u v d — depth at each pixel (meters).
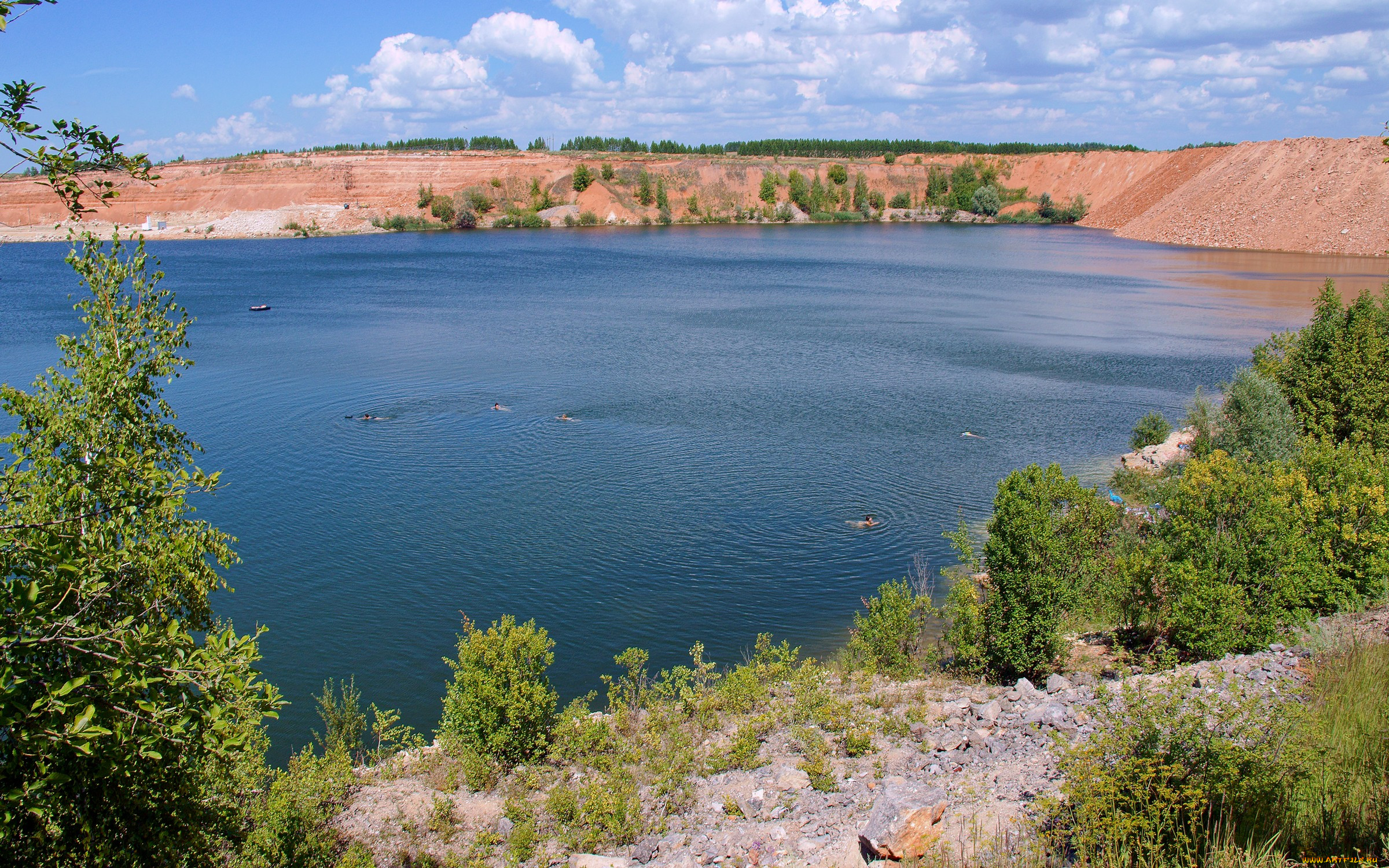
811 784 11.50
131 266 9.80
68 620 7.03
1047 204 184.25
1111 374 50.19
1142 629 17.58
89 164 8.05
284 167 168.25
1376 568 16.38
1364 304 32.22
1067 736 11.62
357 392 44.44
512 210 170.25
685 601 23.27
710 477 32.62
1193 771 8.78
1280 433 27.92
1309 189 115.12
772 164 199.00
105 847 7.44
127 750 7.12
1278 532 15.85
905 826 8.88
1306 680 12.12
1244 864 7.49
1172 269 98.69
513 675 13.54
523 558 25.67
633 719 14.84
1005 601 16.33
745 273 99.81
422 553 25.95
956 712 13.47
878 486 31.80
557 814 11.34
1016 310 72.56
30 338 57.38
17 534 7.52
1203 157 148.75
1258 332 62.22
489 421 39.59
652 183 184.00
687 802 11.51
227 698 7.94
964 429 39.00
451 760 13.77
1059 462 34.53
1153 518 21.83
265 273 98.06
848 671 16.86
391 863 10.77
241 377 47.56
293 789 11.70
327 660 20.30
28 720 6.68
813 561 25.72
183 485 9.48
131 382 9.55
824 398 44.38
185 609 8.73
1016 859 8.39
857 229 170.12
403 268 103.19
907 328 64.50
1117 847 8.14
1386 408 29.20
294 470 33.12
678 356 54.25
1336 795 8.58
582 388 45.78
